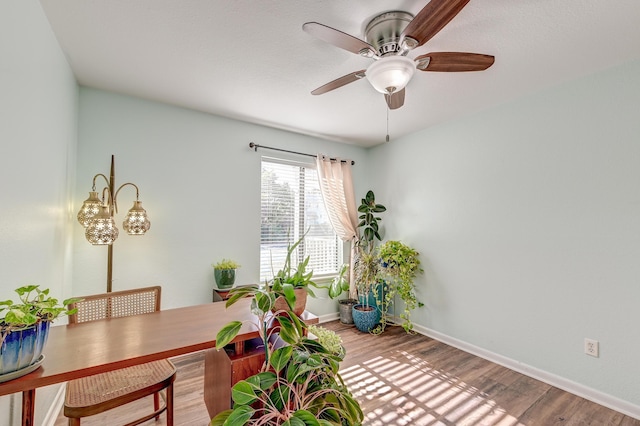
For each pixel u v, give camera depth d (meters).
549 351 2.28
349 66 2.04
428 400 2.06
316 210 3.79
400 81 1.62
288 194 3.54
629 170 1.92
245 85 2.32
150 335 1.26
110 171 2.42
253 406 1.16
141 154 2.56
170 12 1.53
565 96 2.22
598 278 2.04
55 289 1.80
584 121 2.12
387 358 2.69
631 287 1.90
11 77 1.17
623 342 1.93
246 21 1.59
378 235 3.83
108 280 2.23
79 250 2.32
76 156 2.29
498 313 2.61
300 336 1.11
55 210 1.76
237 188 3.06
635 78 1.90
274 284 1.17
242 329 1.35
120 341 1.20
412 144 3.47
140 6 1.48
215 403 1.48
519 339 2.46
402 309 3.54
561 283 2.22
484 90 2.36
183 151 2.76
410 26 1.30
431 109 2.76
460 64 1.61
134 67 2.06
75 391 1.29
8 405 1.25
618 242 1.96
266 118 3.01
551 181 2.28
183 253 2.75
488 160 2.71
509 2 1.43
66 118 1.97
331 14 1.53
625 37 1.69
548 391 2.16
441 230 3.12
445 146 3.09
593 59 1.91
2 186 1.12
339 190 3.76
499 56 1.88
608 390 1.98
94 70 2.11
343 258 3.95
